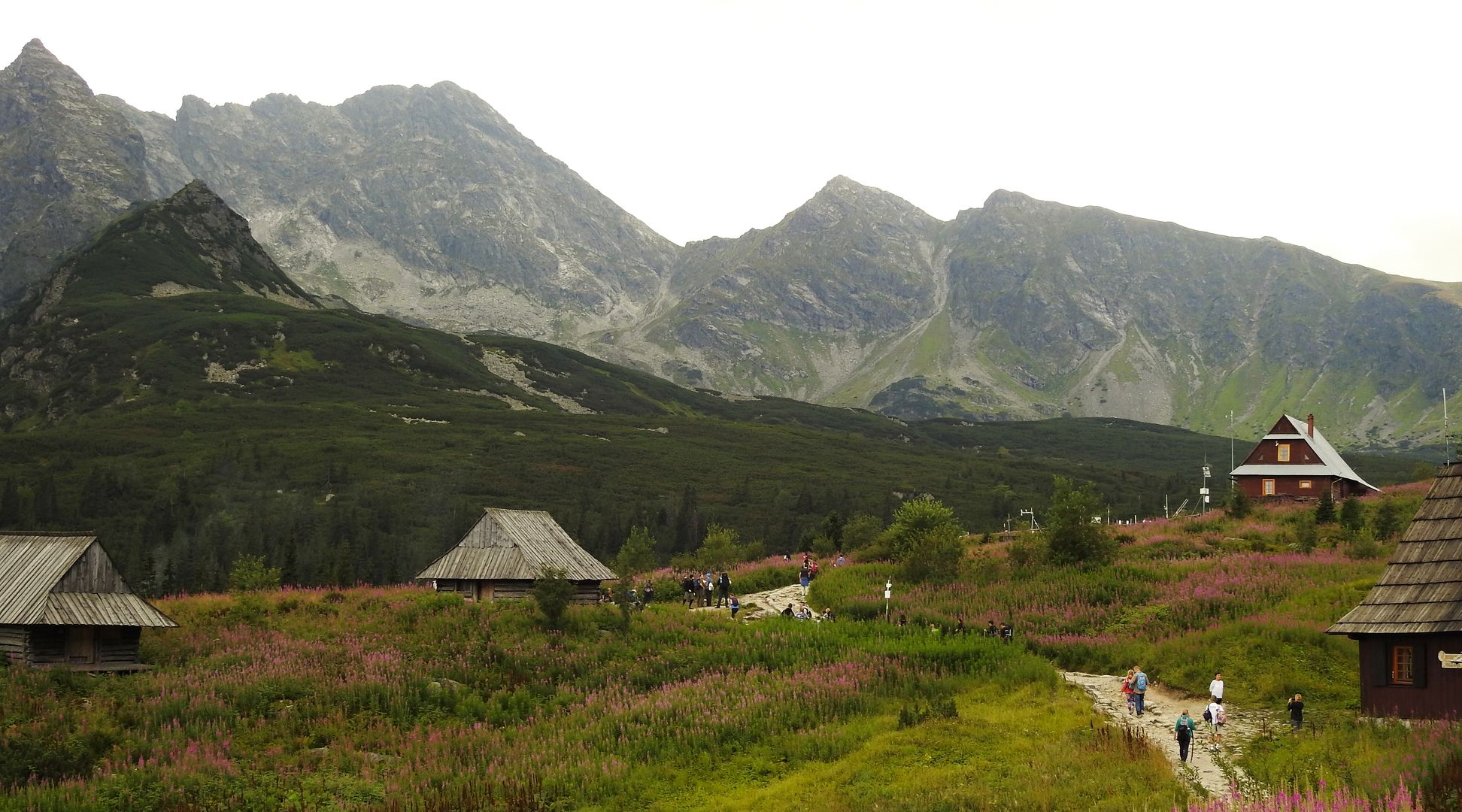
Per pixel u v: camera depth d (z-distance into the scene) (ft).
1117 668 152.05
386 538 513.86
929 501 254.68
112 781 99.71
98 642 141.59
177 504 544.21
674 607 196.24
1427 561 110.01
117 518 522.47
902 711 120.88
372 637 159.63
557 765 109.60
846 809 91.50
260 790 101.40
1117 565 207.62
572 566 203.00
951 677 142.10
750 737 119.34
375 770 110.63
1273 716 119.75
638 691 142.10
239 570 240.94
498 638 160.56
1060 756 100.78
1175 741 111.96
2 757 100.83
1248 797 84.84
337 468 639.35
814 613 200.95
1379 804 72.74
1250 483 349.00
